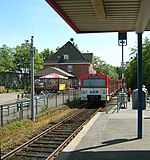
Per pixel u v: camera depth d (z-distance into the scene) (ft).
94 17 31.60
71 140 39.50
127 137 37.70
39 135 43.86
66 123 60.03
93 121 56.80
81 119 65.77
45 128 53.62
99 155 28.37
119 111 74.90
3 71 237.45
